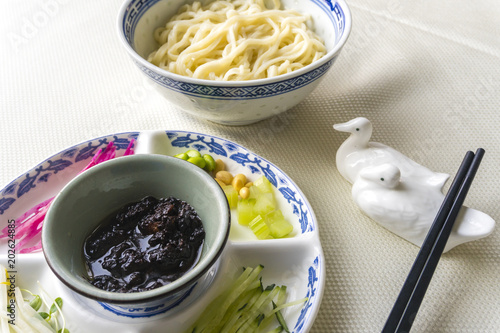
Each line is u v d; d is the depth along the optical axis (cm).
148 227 33
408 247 36
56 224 31
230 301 32
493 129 43
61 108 45
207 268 29
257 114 40
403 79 47
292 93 38
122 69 48
